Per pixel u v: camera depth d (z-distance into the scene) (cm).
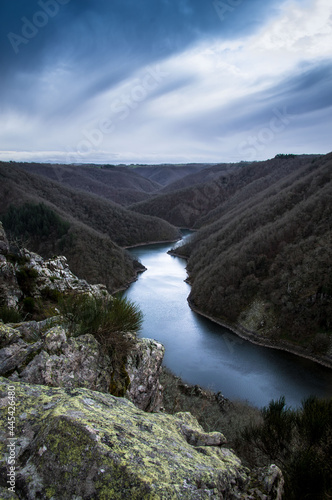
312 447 682
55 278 1600
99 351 559
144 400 596
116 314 624
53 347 501
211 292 6950
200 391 2534
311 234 7450
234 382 4019
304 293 5838
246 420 1788
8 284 1304
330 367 4622
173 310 6706
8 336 486
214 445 411
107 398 401
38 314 1217
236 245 8694
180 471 283
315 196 8725
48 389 381
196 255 10631
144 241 16200
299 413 838
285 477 543
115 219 16588
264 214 10019
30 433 302
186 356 4725
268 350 5206
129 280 8844
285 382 4100
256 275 7106
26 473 262
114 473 252
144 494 238
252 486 354
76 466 257
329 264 5988
